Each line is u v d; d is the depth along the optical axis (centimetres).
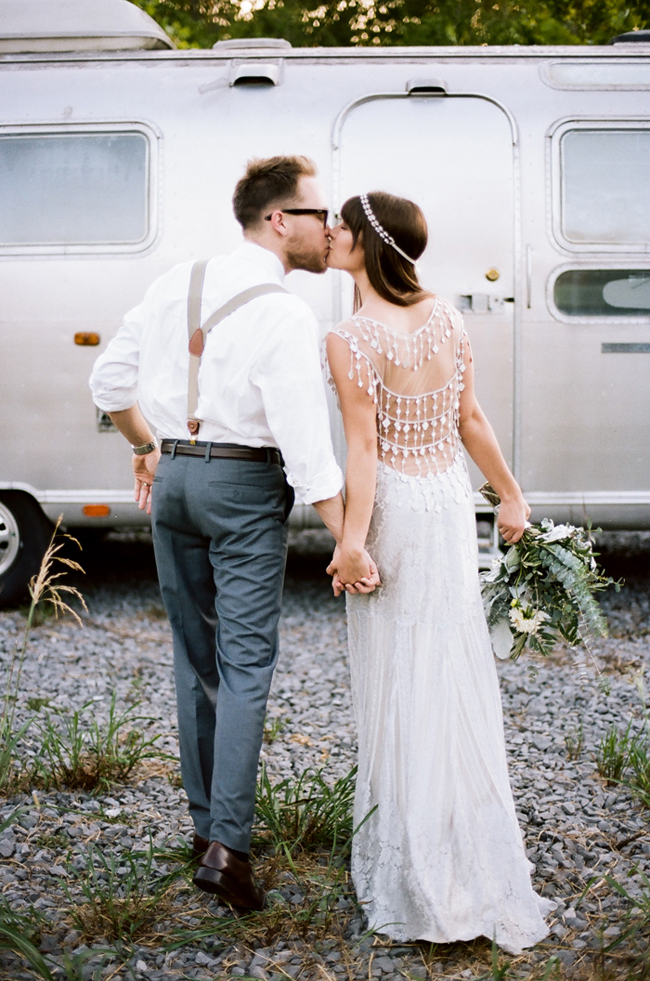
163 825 285
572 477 502
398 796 223
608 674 443
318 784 312
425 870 216
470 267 495
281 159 235
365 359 217
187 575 243
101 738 351
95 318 505
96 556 712
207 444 229
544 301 496
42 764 318
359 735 235
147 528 522
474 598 232
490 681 232
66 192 504
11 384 507
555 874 256
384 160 495
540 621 242
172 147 499
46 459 510
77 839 276
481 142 494
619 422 500
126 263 502
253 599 231
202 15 1006
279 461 233
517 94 497
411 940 220
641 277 496
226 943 225
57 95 505
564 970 213
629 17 857
